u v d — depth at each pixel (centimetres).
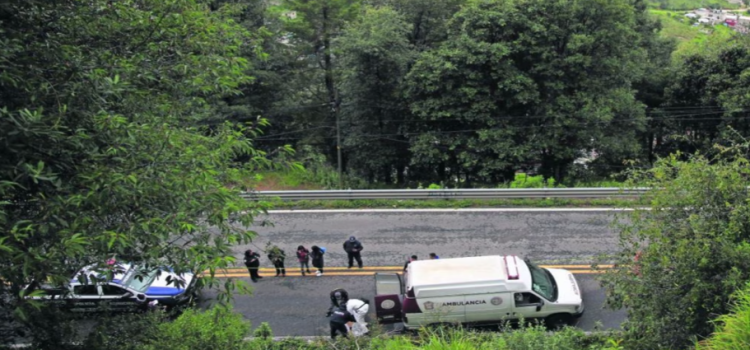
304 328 1338
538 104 2503
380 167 2958
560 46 2525
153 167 643
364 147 2952
